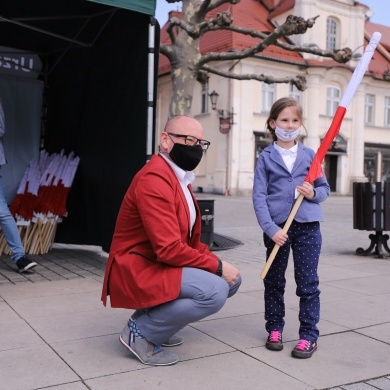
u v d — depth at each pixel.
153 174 2.92
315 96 28.28
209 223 7.67
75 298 4.60
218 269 2.99
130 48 5.62
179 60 8.18
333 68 28.39
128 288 2.94
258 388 2.81
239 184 26.36
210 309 2.93
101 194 6.25
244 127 26.38
